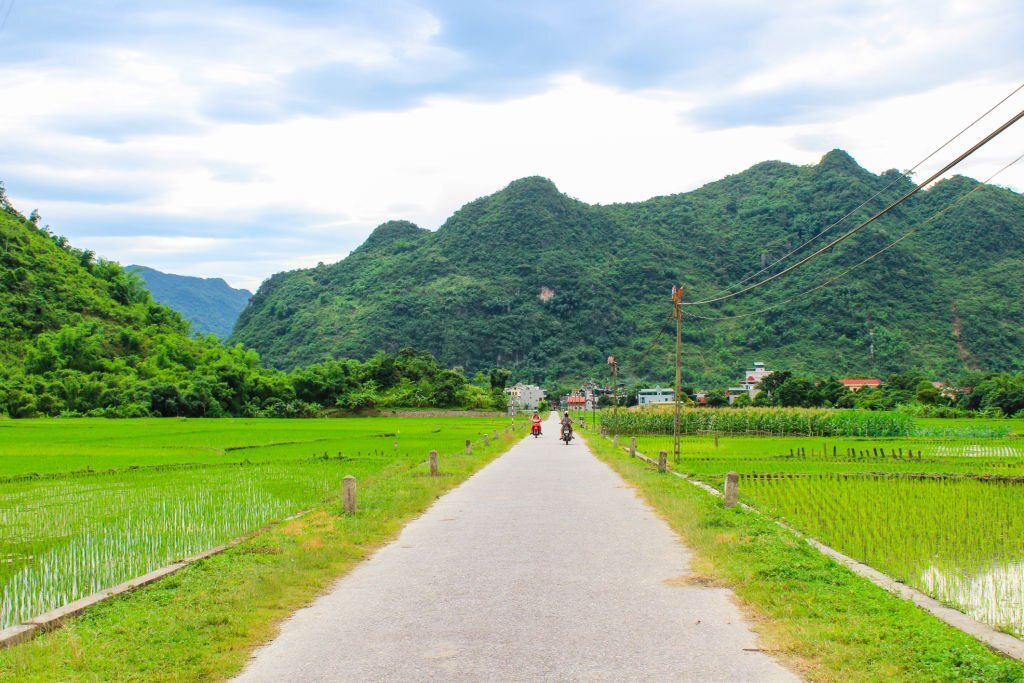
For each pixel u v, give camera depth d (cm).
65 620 862
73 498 2067
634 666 702
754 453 3884
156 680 673
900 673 661
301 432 5966
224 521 1628
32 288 13138
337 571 1120
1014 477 2525
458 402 11988
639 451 3991
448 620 859
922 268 15700
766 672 684
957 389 10188
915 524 1582
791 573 1013
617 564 1152
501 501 1920
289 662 727
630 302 18675
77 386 9319
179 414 9625
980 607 918
